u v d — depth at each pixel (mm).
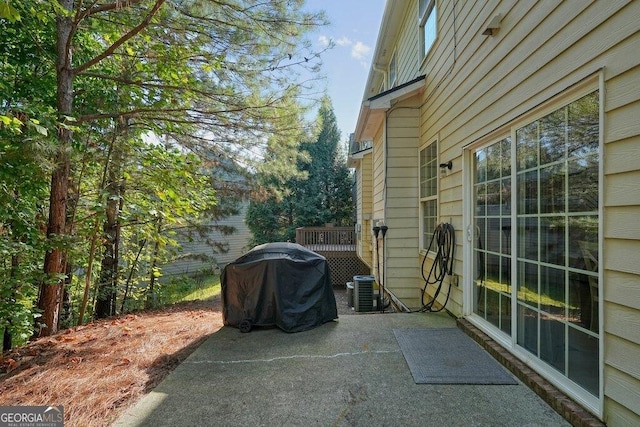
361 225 10531
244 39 4648
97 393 2373
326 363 2832
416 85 5277
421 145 5406
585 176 1939
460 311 3871
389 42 8047
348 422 1969
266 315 3855
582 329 1957
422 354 2957
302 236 13070
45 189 4770
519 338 2645
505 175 2910
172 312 6613
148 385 2512
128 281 7789
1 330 4938
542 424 1900
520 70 2594
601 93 1771
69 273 6066
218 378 2578
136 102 5320
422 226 5352
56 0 3619
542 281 2354
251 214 17641
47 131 3652
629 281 1609
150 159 5277
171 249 8656
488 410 2055
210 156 6547
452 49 4094
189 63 4996
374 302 6273
